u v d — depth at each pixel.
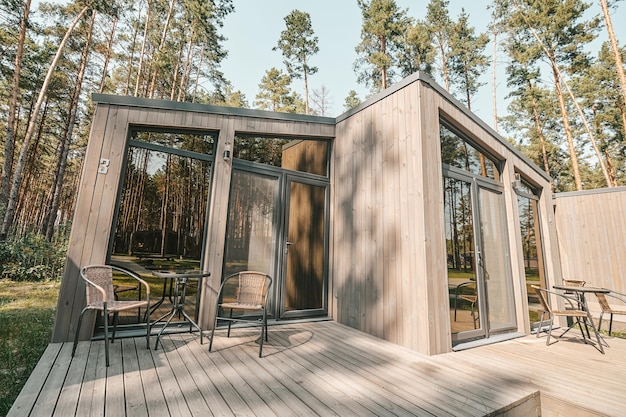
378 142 3.92
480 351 3.22
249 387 2.07
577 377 2.48
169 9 12.09
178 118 3.81
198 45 14.28
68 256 3.11
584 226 6.32
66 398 1.84
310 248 4.52
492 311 4.00
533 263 5.31
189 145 3.93
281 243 4.29
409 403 1.90
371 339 3.45
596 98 14.30
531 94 15.19
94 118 3.42
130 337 3.20
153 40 11.89
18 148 14.37
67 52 11.70
